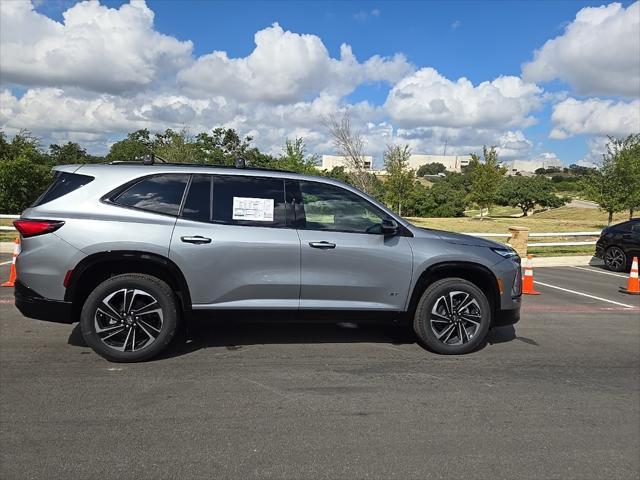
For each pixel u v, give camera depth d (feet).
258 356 17.35
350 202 17.71
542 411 13.78
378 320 17.66
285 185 17.31
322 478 10.20
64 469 10.23
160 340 16.19
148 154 17.21
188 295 16.12
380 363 17.10
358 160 106.32
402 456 11.15
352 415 13.10
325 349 18.38
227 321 16.58
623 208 87.61
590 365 17.80
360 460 10.92
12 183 64.64
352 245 17.04
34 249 15.47
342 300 17.19
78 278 15.49
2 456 10.64
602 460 11.30
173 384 14.70
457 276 18.56
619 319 25.70
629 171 85.05
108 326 15.99
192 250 15.96
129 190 16.19
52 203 15.84
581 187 95.91
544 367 17.40
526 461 11.14
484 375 16.37
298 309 16.80
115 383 14.64
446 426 12.67
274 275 16.56
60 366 15.87
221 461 10.70
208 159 138.10
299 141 112.57
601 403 14.46
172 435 11.74
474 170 141.08
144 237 15.67
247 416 12.84
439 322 18.11
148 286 15.90
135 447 11.16
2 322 20.68
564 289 35.04
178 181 16.60
